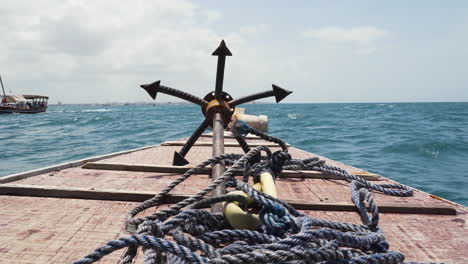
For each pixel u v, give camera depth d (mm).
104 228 1682
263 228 1487
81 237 1576
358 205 1980
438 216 2061
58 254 1414
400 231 1816
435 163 7883
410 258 1515
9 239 1535
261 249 1221
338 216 1997
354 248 1526
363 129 18125
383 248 1479
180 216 1458
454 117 30688
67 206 1980
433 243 1672
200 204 1579
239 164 1775
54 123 25250
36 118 33375
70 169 2941
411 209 2098
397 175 6488
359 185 2475
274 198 1541
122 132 17109
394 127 19453
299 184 2654
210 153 3857
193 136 2875
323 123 23359
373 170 7027
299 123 23438
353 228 1608
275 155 1914
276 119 28844
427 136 13875
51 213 1862
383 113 41031
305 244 1299
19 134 16812
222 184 1906
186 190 2299
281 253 1171
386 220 1979
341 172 2613
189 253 1160
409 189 2617
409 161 8117
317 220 1521
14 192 2146
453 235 1771
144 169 2891
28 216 1812
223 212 1617
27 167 7918
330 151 9898
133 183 2465
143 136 14875
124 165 2918
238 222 1539
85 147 11359
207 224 1624
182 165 2906
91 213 1879
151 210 1964
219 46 2594
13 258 1371
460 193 5129
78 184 2402
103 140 13469
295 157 3975
